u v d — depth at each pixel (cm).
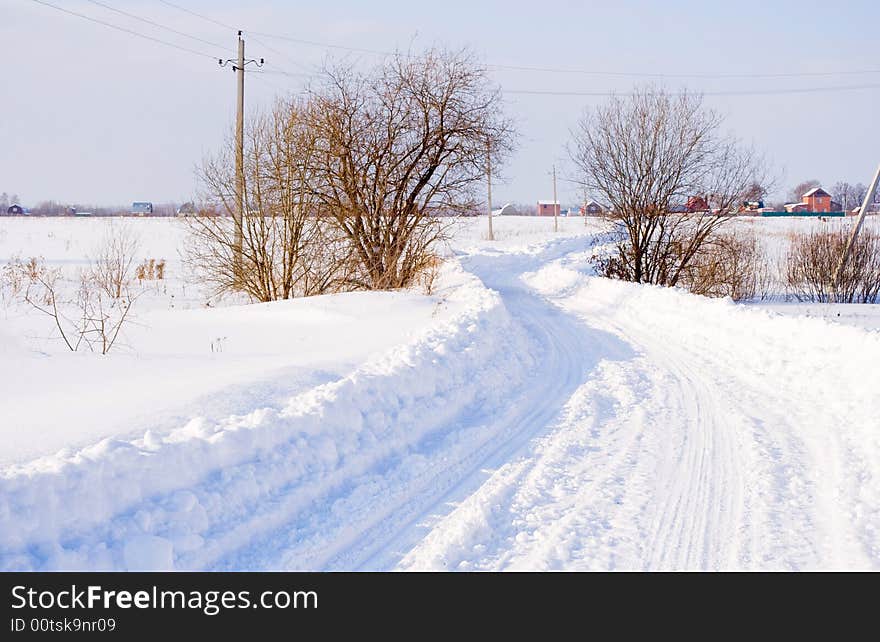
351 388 780
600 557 536
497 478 697
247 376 866
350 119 2197
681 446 809
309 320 1451
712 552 543
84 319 1204
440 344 1066
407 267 2255
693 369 1253
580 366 1279
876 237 3003
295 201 2078
